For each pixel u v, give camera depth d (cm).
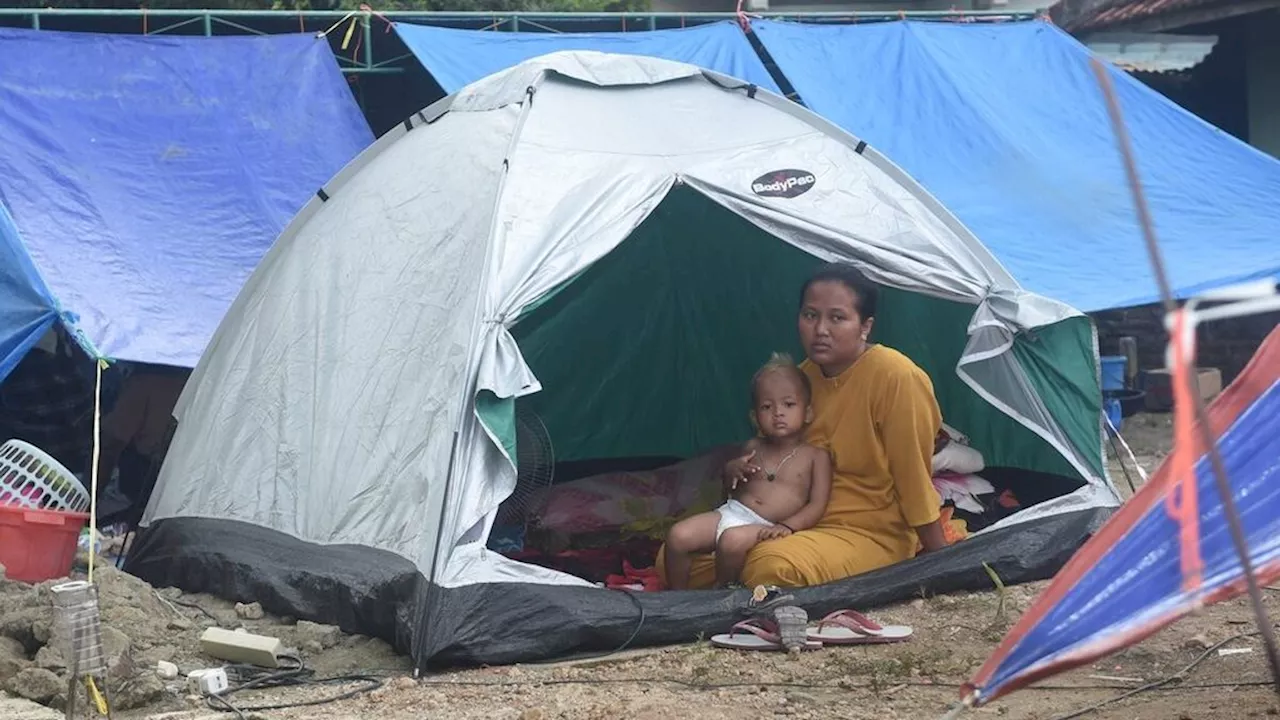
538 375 889
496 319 626
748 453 691
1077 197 1106
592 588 609
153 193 982
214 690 548
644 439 945
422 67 1196
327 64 1104
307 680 569
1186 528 345
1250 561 323
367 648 608
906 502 671
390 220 720
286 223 992
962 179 1112
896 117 1152
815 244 696
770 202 698
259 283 765
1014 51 1232
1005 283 716
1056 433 723
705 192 693
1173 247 1071
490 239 646
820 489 676
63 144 985
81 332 704
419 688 554
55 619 551
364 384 678
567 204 669
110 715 486
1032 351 711
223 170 1009
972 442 797
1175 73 1606
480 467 607
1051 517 704
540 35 1151
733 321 919
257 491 702
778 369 690
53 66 1031
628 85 741
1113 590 361
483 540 600
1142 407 1333
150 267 934
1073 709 504
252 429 720
